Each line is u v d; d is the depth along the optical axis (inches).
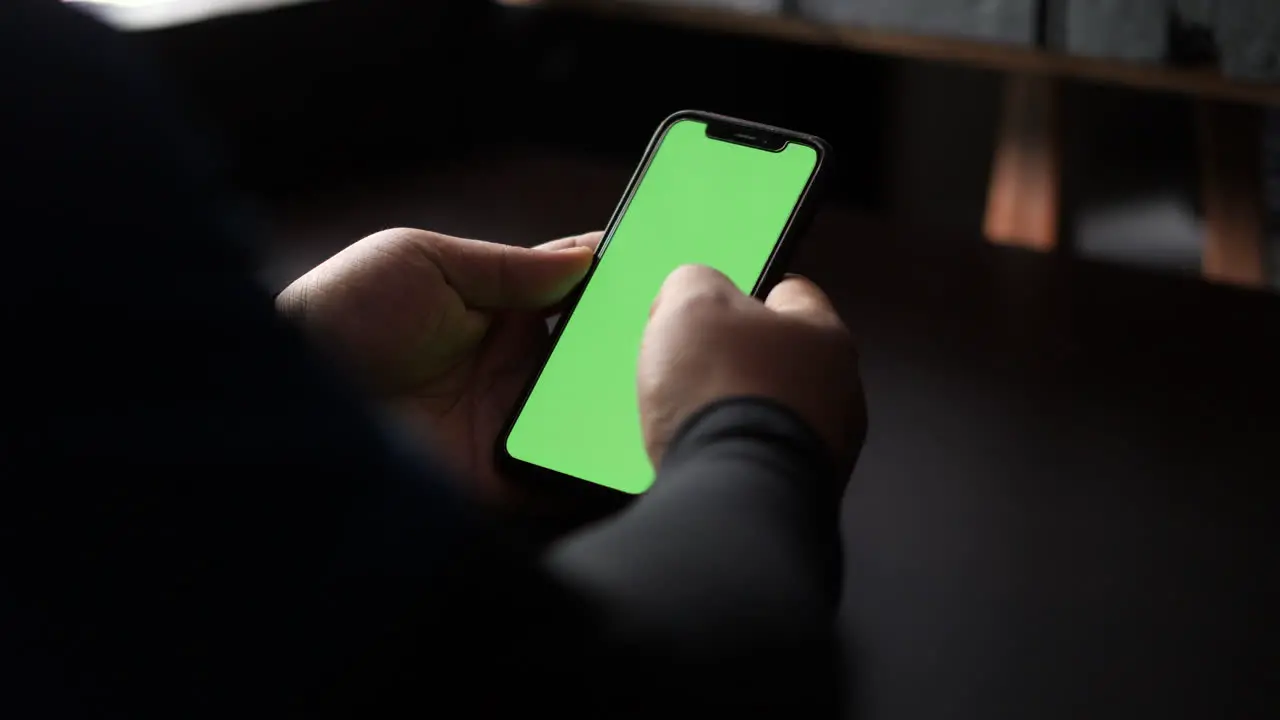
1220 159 35.9
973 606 17.6
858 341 25.4
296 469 8.0
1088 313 26.2
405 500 8.5
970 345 25.1
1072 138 37.9
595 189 34.0
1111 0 34.3
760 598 10.5
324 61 34.8
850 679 16.1
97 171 7.6
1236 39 33.1
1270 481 20.2
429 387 20.4
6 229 7.3
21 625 7.6
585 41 42.1
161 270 7.7
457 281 19.8
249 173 33.0
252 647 8.2
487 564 9.0
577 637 9.7
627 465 19.1
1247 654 16.4
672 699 9.8
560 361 19.9
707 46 41.4
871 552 18.9
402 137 38.2
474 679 9.2
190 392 7.8
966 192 40.8
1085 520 19.5
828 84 41.3
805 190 19.6
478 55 41.4
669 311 15.2
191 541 7.8
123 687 8.0
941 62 39.6
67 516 7.5
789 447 12.8
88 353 7.5
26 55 7.5
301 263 28.9
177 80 30.4
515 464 19.0
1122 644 16.7
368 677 8.7
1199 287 27.1
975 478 20.7
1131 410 22.6
